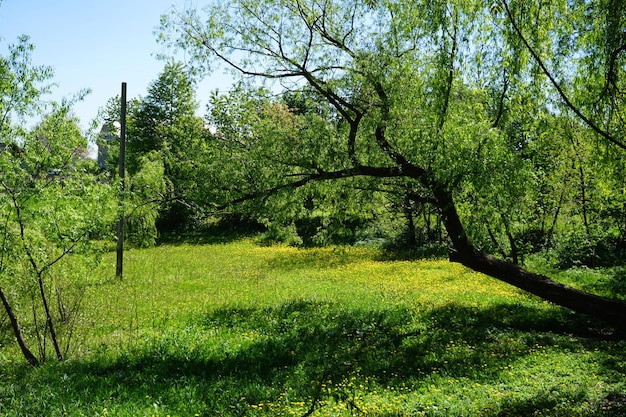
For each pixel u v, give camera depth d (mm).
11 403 8008
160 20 14117
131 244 36938
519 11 11211
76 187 10367
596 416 7199
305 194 15805
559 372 9734
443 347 12016
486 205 13898
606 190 11992
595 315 12672
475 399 8320
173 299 18656
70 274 11203
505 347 11906
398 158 14133
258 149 15078
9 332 12781
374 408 7863
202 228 46562
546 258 24703
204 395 8789
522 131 13906
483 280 22000
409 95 13734
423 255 30750
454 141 12469
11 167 9695
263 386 9258
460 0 12117
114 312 15961
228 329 13906
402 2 13469
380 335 13250
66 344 12109
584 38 10414
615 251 25172
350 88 14250
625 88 10469
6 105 9664
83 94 10227
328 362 10734
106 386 9117
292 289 20734
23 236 9883
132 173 46750
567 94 11227
